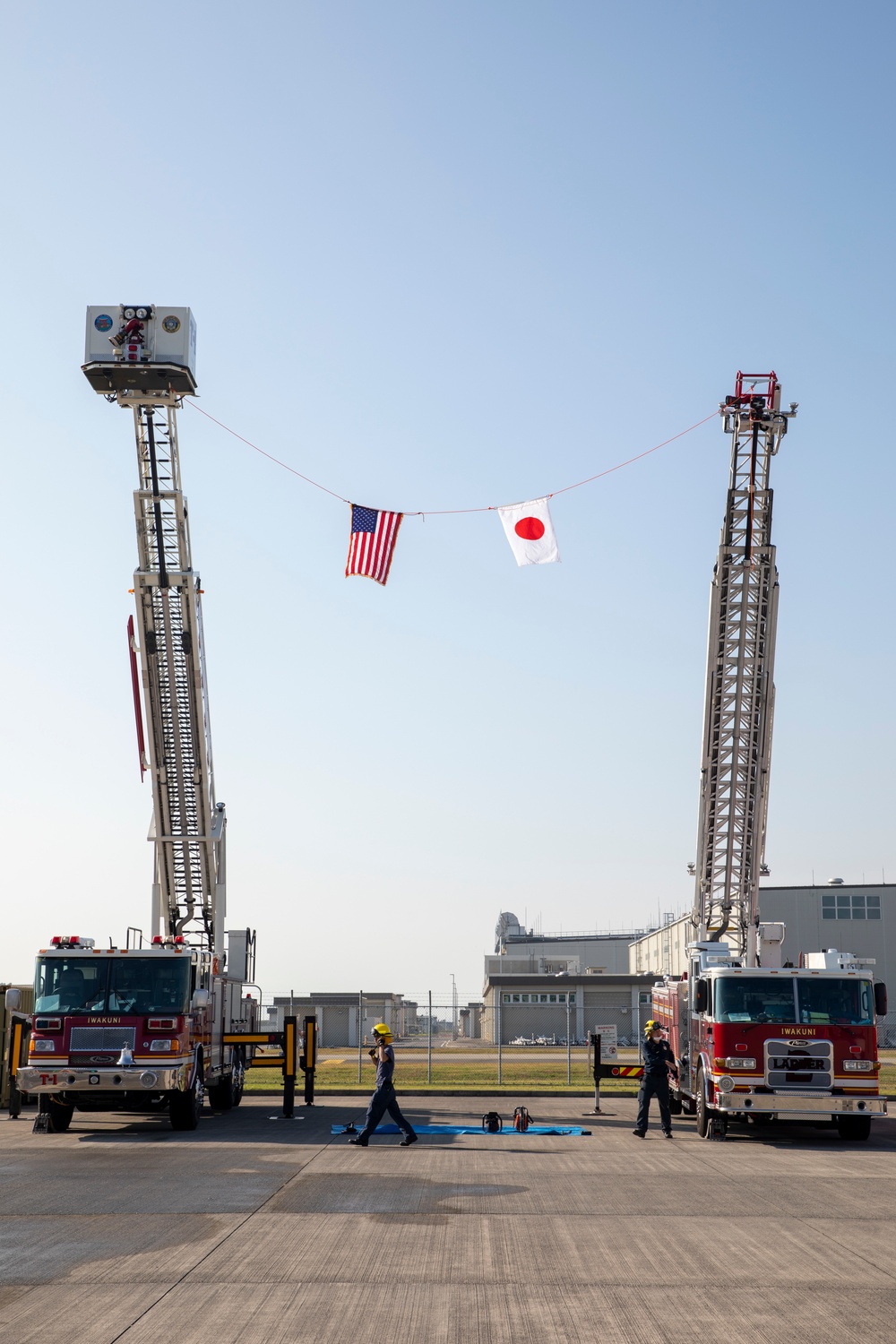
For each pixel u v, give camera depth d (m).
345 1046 84.25
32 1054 20.28
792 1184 14.81
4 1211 12.34
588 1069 41.00
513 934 136.75
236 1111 25.89
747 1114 22.02
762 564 29.30
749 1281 9.42
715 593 29.38
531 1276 9.56
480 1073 39.16
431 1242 10.91
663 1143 19.78
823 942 75.38
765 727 29.34
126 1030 20.36
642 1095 20.86
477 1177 15.14
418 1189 14.07
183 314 27.58
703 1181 15.01
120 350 27.39
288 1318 8.27
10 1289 9.05
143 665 29.23
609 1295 8.97
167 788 30.09
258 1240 10.91
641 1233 11.41
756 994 20.34
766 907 76.25
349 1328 8.03
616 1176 15.46
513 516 24.25
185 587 28.58
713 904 29.44
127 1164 16.23
